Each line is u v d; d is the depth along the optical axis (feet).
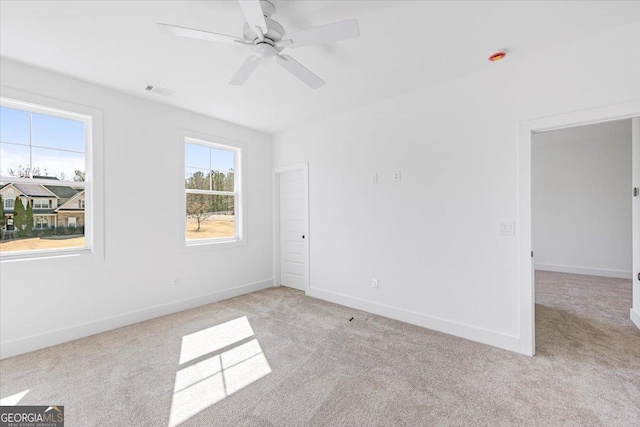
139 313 10.27
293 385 6.48
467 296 8.77
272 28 5.56
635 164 9.64
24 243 8.42
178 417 5.51
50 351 8.09
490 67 8.21
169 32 5.40
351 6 5.71
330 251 12.49
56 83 8.55
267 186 15.01
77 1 5.53
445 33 6.64
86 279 9.15
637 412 5.48
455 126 8.93
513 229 7.94
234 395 6.15
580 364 7.18
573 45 7.03
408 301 10.07
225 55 7.55
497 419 5.36
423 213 9.66
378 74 8.61
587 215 17.58
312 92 9.87
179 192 11.43
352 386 6.41
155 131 10.75
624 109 6.44
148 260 10.56
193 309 11.58
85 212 9.39
